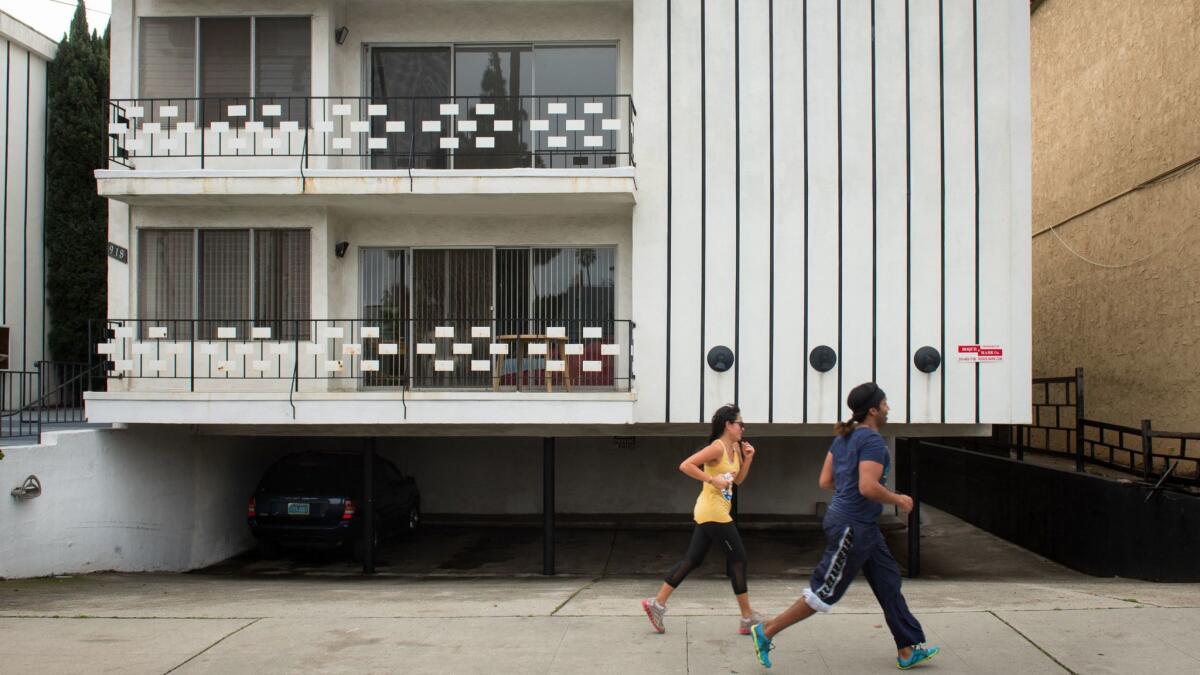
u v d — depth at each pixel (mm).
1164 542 10516
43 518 9953
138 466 11727
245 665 6102
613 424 12055
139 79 12492
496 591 9898
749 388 11844
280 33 12453
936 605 7625
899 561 13516
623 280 12648
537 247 12789
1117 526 11289
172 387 12250
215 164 12367
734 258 11906
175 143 11867
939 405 11742
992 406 11727
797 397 11820
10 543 9461
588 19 12742
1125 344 14922
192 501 13055
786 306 11852
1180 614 7082
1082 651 6043
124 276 12352
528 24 12789
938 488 18656
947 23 11820
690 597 8914
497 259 12844
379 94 12891
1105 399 15594
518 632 6867
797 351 11836
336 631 7020
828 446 17031
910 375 11766
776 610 7871
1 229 15094
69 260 16172
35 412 14812
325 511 12742
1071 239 17156
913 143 11805
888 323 11797
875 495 5238
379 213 12773
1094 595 8359
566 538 15555
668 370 11898
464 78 12852
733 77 11961
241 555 14297
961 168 11797
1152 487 10727
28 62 15820
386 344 11352
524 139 12742
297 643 6660
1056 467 13352
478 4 12688
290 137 12289
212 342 12273
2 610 8031
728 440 6609
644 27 12031
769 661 5598
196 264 12406
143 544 11812
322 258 12312
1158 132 13844
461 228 12812
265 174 11602
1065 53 17453
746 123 11930
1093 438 16016
